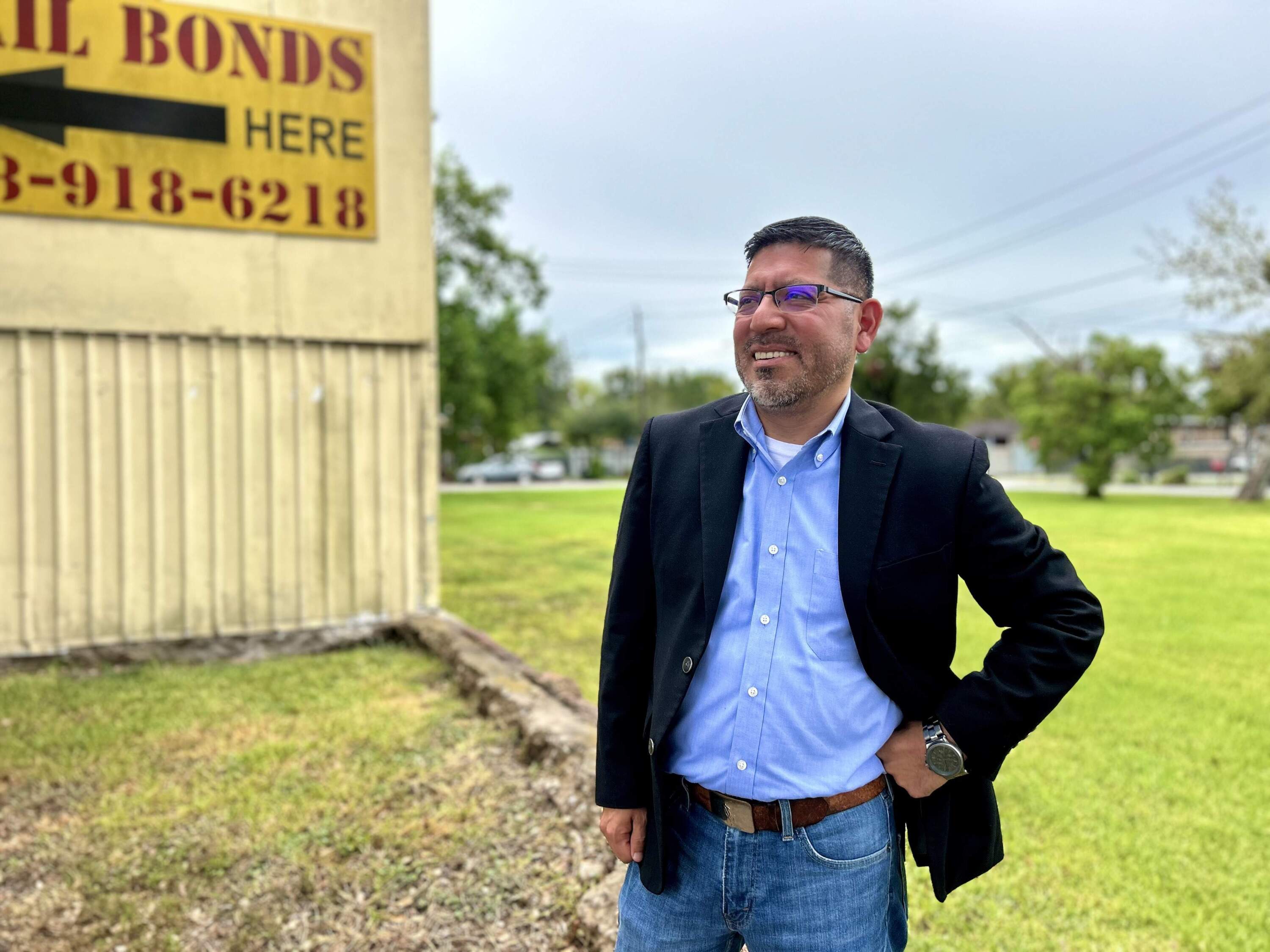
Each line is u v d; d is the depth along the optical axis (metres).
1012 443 58.59
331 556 6.73
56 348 5.97
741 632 1.51
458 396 26.52
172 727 4.71
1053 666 1.41
